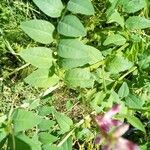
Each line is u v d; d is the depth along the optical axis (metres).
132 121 0.19
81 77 0.19
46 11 0.18
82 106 0.23
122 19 0.20
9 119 0.17
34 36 0.18
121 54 0.22
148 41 0.23
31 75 0.18
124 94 0.20
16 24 0.23
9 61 0.24
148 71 0.21
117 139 0.13
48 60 0.18
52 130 0.21
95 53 0.19
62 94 0.23
